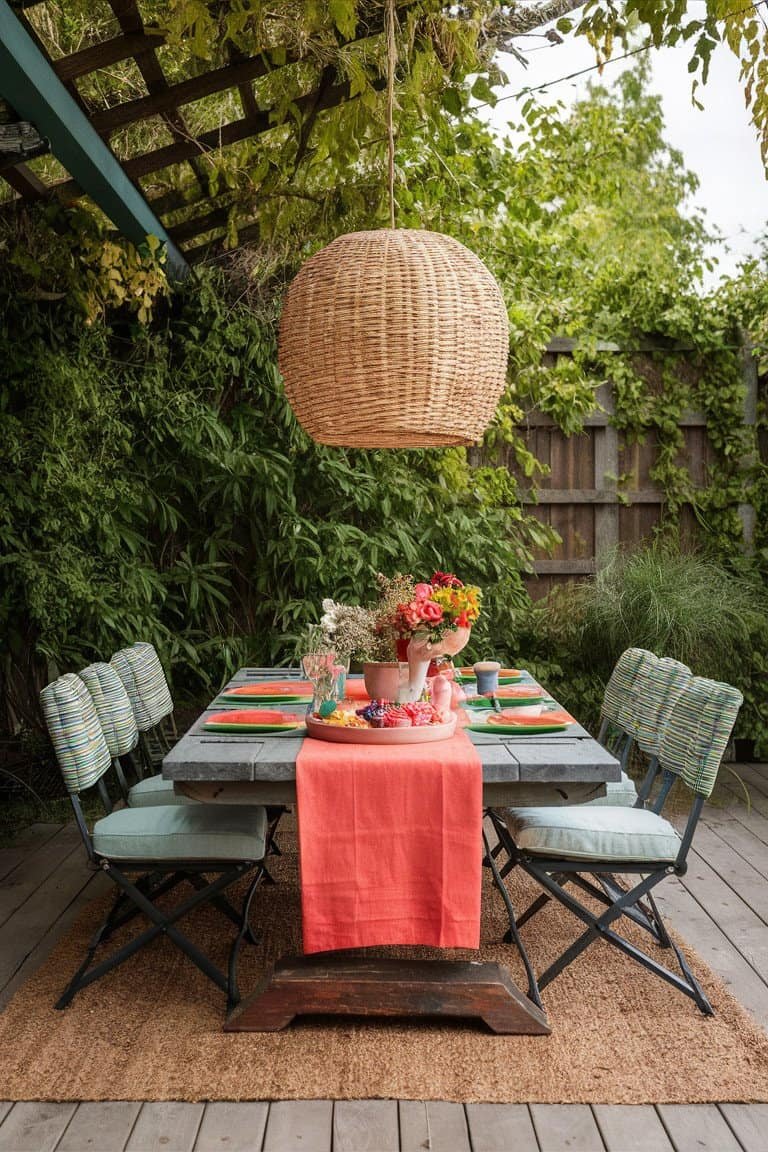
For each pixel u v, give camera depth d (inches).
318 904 98.7
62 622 179.0
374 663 120.6
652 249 426.3
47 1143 81.2
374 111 132.8
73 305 174.9
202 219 181.6
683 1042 97.3
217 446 191.6
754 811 179.3
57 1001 105.3
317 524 198.5
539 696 129.7
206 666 199.2
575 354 213.5
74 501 176.9
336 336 98.7
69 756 105.3
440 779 98.4
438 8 123.3
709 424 216.1
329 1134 82.4
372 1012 99.2
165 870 107.7
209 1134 82.4
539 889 140.4
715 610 190.9
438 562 202.2
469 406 102.0
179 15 110.5
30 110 113.2
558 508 218.7
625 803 127.6
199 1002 106.1
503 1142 81.2
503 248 211.6
